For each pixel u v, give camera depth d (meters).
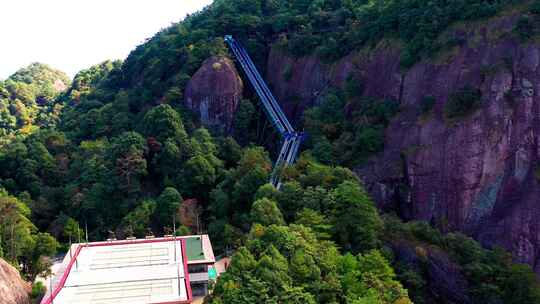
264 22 189.75
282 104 172.00
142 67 196.75
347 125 143.38
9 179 147.88
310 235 99.00
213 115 167.38
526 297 94.94
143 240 113.94
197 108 168.25
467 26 130.38
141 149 144.00
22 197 140.62
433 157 124.75
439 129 125.31
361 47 155.88
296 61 173.25
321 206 112.62
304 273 87.62
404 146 130.38
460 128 121.88
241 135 166.88
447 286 101.69
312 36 170.88
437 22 135.38
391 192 129.25
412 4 145.75
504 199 116.75
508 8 126.12
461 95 123.38
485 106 120.62
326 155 134.25
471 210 119.12
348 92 150.25
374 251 97.00
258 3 199.25
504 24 124.69
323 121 147.75
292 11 187.88
